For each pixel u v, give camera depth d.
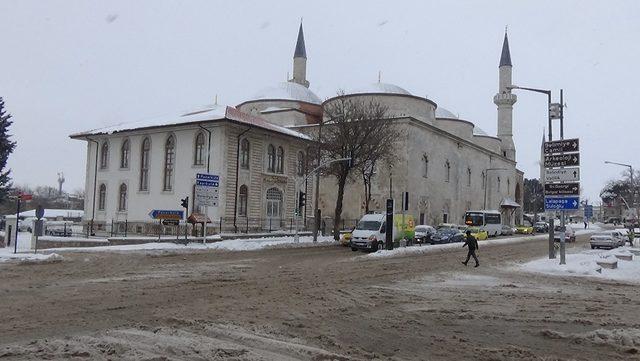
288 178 48.62
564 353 8.38
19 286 14.47
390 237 32.59
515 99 94.06
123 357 7.41
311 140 47.81
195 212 42.25
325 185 64.25
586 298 14.32
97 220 49.41
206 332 9.17
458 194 73.94
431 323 10.57
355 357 7.86
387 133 44.50
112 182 48.66
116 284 15.20
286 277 17.88
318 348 8.30
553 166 25.59
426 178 64.50
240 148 43.56
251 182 44.28
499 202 90.00
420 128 63.03
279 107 68.62
